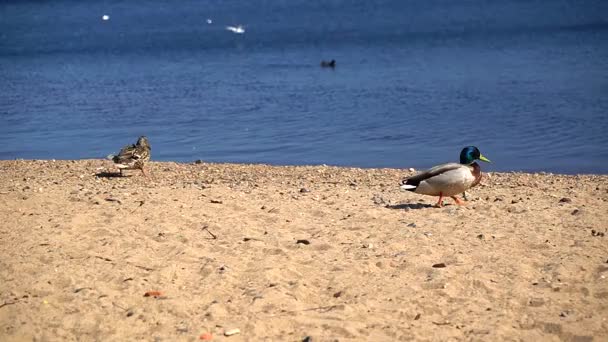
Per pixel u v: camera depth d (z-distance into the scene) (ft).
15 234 37.24
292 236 37.22
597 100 99.71
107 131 90.89
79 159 74.54
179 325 27.45
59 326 27.50
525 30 199.11
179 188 50.29
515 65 137.28
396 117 94.84
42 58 181.98
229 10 338.95
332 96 112.16
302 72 140.46
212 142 83.05
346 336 26.53
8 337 26.73
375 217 40.57
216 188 50.34
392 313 28.43
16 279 31.35
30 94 122.62
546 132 82.99
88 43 217.36
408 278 31.63
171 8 368.07
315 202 44.93
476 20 237.25
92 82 136.56
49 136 88.48
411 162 71.61
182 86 127.95
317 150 77.82
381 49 174.29
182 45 202.80
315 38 207.21
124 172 61.72
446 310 28.78
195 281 31.37
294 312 28.37
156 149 79.82
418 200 45.57
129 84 132.26
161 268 32.45
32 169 63.21
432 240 36.27
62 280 31.22
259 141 82.99
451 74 129.59
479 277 31.50
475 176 42.34
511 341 26.35
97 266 32.83
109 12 357.41
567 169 67.21
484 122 89.61
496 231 37.58
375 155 74.84
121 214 41.32
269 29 241.55
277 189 50.60
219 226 38.86
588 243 35.45
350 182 56.49
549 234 37.01
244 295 29.94
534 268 32.68
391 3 329.31
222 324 27.45
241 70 147.02
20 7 415.85
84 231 37.91
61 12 367.45
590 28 194.08
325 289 30.66
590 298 29.68
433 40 187.62
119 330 27.14
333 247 35.37
